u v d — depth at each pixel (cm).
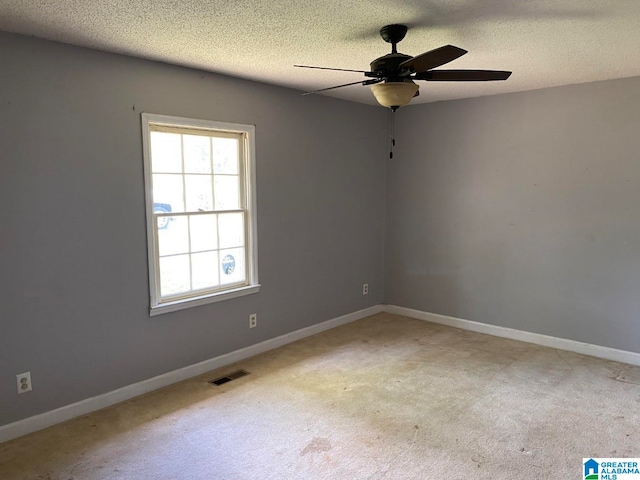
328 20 237
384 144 526
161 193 341
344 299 498
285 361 392
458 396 323
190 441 267
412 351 415
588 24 245
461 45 281
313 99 439
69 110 281
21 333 271
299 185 434
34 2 211
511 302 451
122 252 313
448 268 492
